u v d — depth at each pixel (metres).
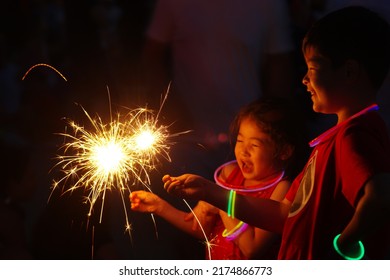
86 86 6.83
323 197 2.84
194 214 3.71
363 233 2.60
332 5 5.35
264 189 3.60
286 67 5.03
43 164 8.27
